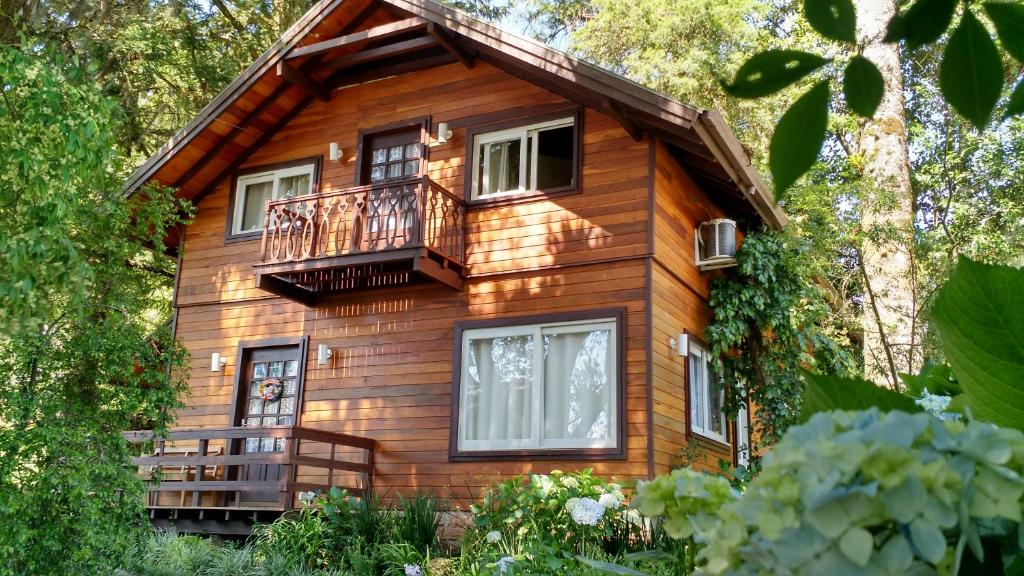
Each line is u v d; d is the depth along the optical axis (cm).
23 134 527
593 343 970
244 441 1138
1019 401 93
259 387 1149
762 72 107
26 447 611
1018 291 91
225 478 1009
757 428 1258
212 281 1212
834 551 67
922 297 1325
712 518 89
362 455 1059
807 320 1160
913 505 66
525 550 703
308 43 1147
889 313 1332
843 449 67
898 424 69
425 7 1045
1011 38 105
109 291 710
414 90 1140
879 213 1359
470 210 1062
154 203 773
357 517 908
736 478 968
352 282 1084
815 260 1209
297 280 1080
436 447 1020
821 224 1315
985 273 92
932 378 156
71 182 564
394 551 815
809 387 92
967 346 94
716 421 1109
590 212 999
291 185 1202
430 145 1113
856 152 1552
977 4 109
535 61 984
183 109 1625
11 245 501
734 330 1093
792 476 71
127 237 768
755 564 72
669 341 986
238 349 1172
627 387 937
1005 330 92
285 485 938
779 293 1113
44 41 1373
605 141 1009
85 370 671
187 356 778
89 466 638
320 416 1099
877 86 105
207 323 1204
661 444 934
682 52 1650
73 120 549
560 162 1043
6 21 1355
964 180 1462
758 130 1603
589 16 2062
